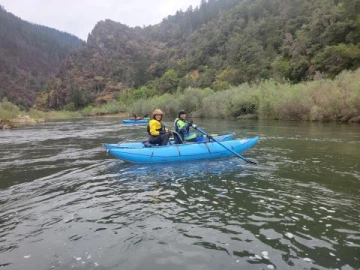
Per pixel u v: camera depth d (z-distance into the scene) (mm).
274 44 68500
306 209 4539
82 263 3291
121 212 4707
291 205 4727
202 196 5297
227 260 3219
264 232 3826
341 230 3824
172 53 121125
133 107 55156
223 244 3561
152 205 4953
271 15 85562
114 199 5340
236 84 54469
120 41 139125
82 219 4492
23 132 20406
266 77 49812
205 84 66250
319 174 6566
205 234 3832
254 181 6148
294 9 73938
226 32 92875
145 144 8602
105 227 4180
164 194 5488
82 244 3717
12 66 169500
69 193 5793
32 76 174625
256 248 3443
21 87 148125
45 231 4113
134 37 148125
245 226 4016
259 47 66500
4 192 5957
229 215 4410
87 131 20484
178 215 4484
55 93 111250
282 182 6023
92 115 67125
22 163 8914
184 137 9016
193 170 7195
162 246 3578
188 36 130250
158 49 139250
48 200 5410
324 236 3678
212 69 75062
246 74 55500
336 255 3254
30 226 4289
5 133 19672
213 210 4629
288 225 4008
